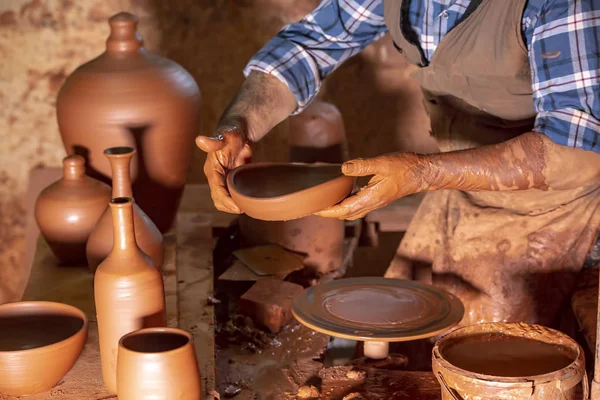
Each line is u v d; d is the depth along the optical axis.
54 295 2.15
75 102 2.40
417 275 2.51
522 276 2.29
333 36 2.30
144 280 1.62
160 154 2.46
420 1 2.13
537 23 1.81
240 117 2.04
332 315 1.95
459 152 1.78
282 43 2.27
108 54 2.48
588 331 2.04
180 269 2.43
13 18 3.23
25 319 1.73
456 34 2.04
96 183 2.36
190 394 1.46
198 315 2.13
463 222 2.38
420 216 2.53
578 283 2.29
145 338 1.52
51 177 3.37
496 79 2.04
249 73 2.25
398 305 2.01
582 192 2.23
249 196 1.74
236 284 2.57
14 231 3.49
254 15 3.30
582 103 1.75
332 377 1.92
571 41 1.73
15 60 3.28
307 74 2.26
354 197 1.72
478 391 1.46
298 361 2.07
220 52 3.34
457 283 2.39
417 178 1.72
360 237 3.11
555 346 1.63
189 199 3.17
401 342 2.47
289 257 2.54
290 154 2.81
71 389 1.68
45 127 3.38
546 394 1.45
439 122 2.33
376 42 3.34
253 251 2.57
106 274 1.61
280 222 2.58
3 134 3.37
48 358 1.58
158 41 3.31
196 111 2.54
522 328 1.67
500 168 1.77
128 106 2.38
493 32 1.96
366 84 3.40
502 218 2.31
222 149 1.86
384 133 3.47
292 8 3.30
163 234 2.65
